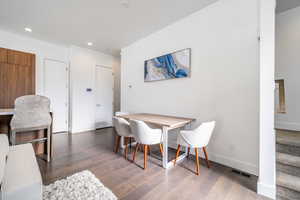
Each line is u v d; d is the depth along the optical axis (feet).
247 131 6.61
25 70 11.88
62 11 8.39
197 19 8.42
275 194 4.78
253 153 6.44
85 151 9.05
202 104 8.21
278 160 5.49
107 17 9.02
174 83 9.71
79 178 5.75
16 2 7.50
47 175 6.08
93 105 15.56
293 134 7.02
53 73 13.78
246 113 6.64
